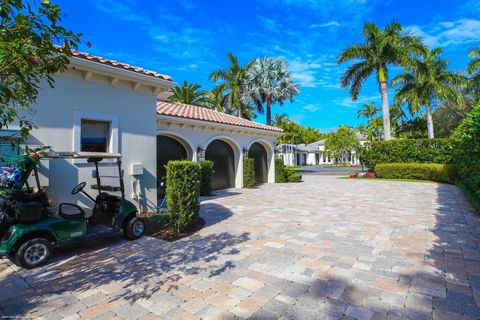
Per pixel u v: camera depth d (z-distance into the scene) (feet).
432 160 63.31
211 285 12.32
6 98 8.53
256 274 13.34
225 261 15.14
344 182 61.05
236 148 52.80
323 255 15.71
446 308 10.02
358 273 13.19
